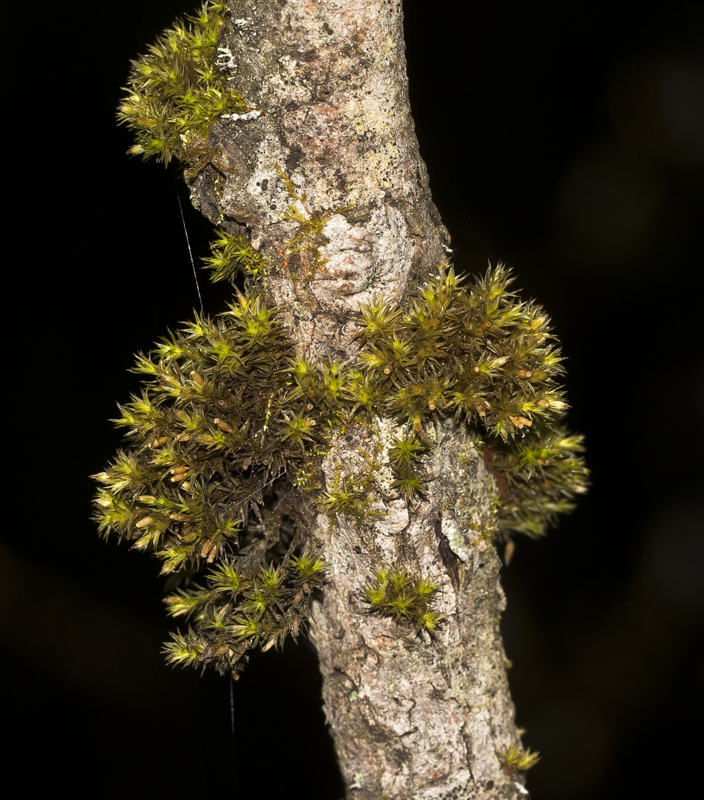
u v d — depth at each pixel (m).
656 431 0.76
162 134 0.36
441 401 0.35
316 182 0.35
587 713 0.74
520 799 0.37
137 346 0.57
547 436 0.37
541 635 0.76
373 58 0.35
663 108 0.73
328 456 0.36
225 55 0.35
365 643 0.36
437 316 0.35
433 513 0.36
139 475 0.36
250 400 0.36
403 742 0.37
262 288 0.36
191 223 0.38
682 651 0.74
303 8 0.35
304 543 0.36
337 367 0.35
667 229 0.76
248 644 0.36
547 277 0.78
